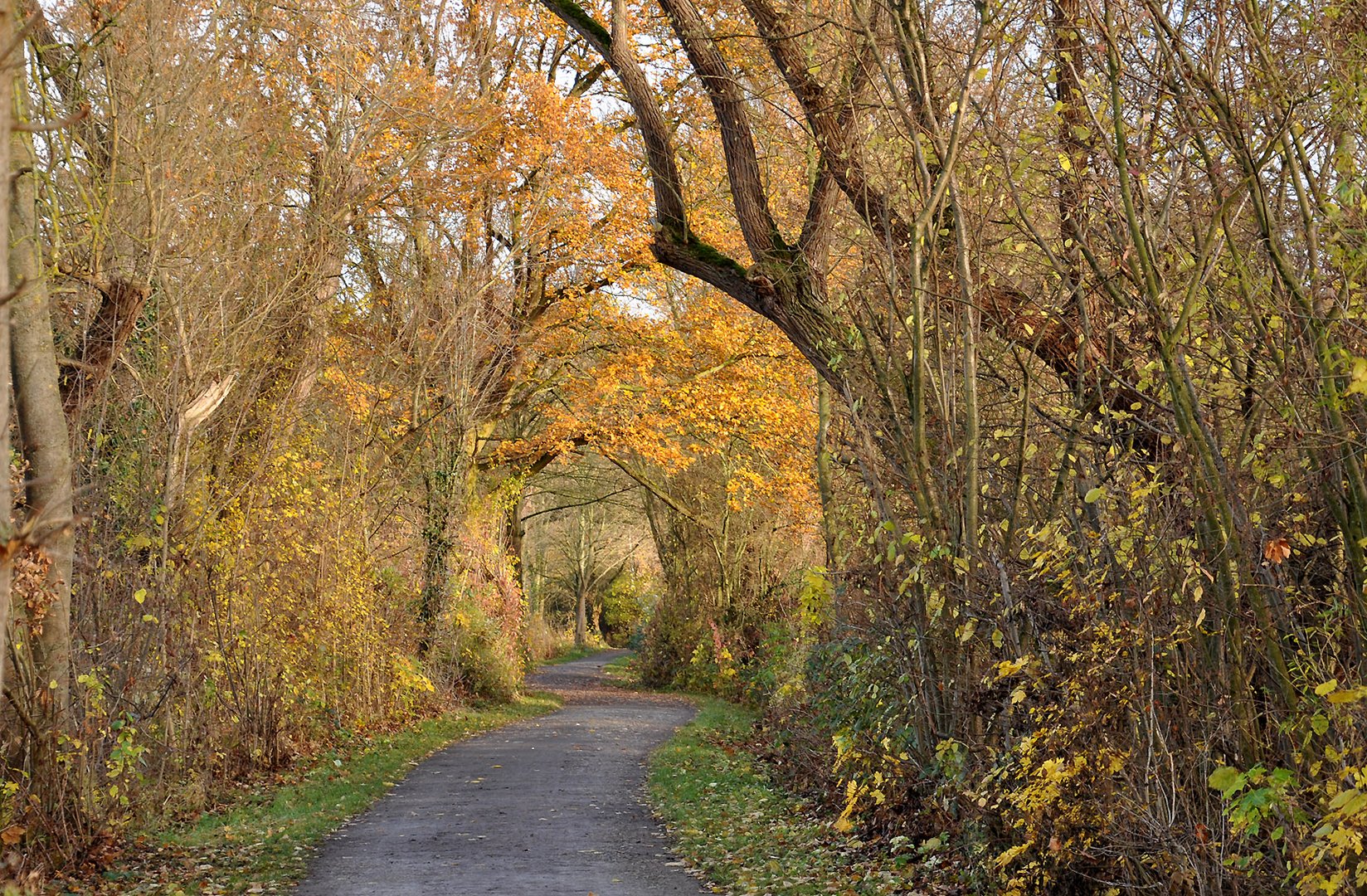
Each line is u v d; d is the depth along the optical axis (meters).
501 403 25.48
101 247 10.25
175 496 11.70
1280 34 5.59
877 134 8.82
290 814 11.07
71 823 9.05
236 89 13.59
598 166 23.23
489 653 24.55
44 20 9.66
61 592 9.08
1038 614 7.02
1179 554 5.96
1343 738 5.12
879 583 9.30
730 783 13.34
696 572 31.91
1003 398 8.83
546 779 13.76
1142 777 6.09
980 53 7.42
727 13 11.91
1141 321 6.40
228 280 12.85
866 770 10.27
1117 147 5.81
